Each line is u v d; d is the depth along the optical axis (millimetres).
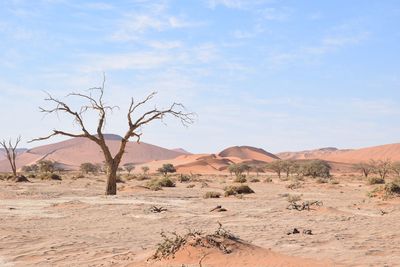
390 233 15758
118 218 20078
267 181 70875
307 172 96062
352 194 38562
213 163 170750
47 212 22188
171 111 37781
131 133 36594
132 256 11336
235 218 20219
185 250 10438
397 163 90188
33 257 11469
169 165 131250
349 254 11789
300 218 20219
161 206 24719
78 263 10672
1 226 16641
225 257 10047
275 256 10305
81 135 35781
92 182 62844
